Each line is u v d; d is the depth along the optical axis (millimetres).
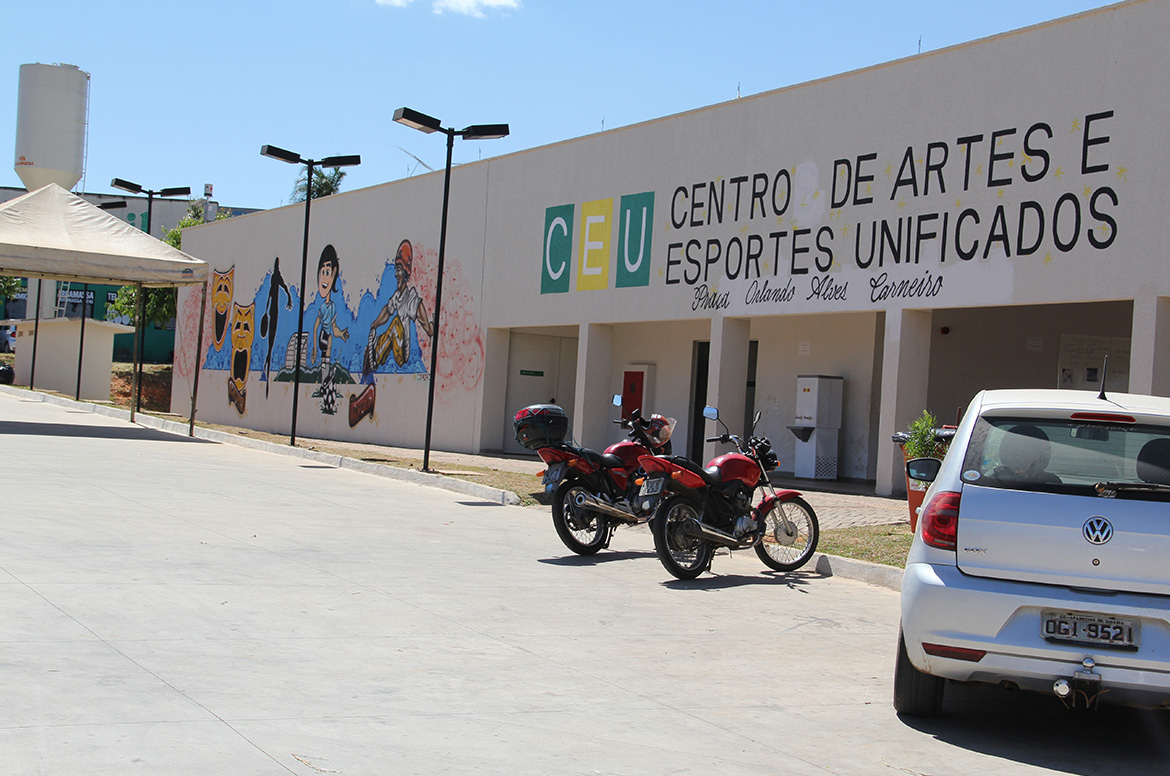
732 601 9000
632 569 10453
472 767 4512
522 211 26203
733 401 20875
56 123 52062
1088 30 15039
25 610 6781
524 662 6469
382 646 6617
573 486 10992
